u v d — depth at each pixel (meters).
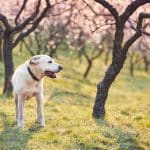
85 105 22.78
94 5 21.95
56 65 12.08
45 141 11.33
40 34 39.34
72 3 23.80
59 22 36.75
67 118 14.60
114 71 15.16
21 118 12.48
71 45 48.53
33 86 12.32
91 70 48.72
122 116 17.05
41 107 12.71
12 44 20.94
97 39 42.38
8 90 20.89
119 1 22.31
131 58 51.28
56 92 25.77
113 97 30.34
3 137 11.45
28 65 12.18
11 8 28.19
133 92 37.47
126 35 31.67
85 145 11.26
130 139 12.32
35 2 24.53
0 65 34.03
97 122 14.19
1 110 15.48
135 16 22.50
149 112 20.81
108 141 11.83
